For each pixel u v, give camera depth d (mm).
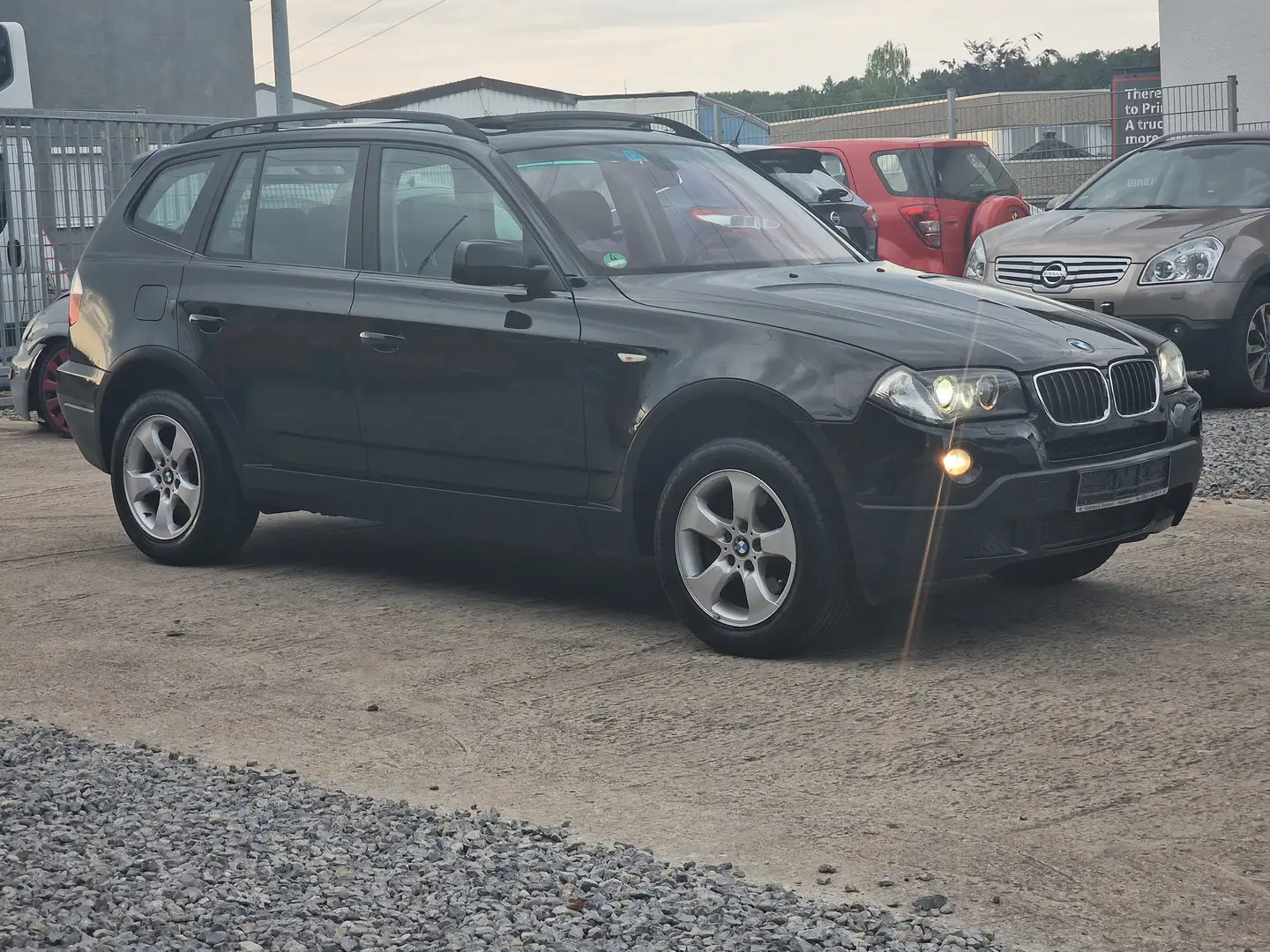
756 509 5465
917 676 5293
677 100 47406
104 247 7508
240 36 25875
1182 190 12273
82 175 15039
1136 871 3691
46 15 23750
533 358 5934
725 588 5660
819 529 5312
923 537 5199
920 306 5684
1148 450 5695
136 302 7227
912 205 15586
